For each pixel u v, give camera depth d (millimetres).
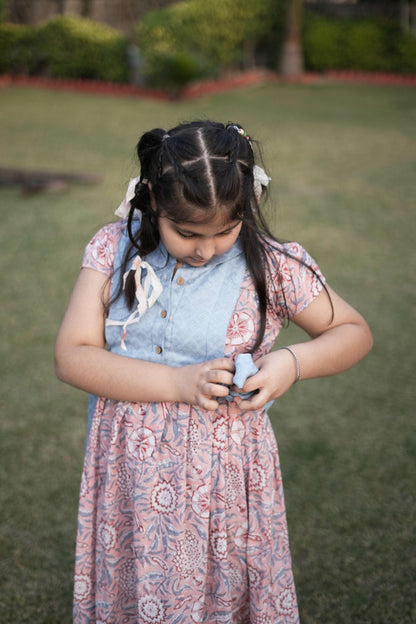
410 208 5254
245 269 1299
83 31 11578
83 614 1501
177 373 1254
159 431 1309
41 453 2514
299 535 2100
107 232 1379
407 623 1779
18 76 12016
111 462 1363
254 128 8375
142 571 1344
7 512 2213
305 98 10586
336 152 7117
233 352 1305
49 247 4500
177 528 1324
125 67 11641
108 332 1335
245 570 1433
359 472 2389
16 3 12703
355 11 13289
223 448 1327
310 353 1300
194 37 11289
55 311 3621
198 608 1372
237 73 12438
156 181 1116
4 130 8289
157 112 9602
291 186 5887
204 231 1120
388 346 3229
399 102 10062
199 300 1273
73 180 5938
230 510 1381
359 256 4305
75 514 2215
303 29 12695
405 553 2023
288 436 2598
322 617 1804
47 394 2898
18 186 5891
